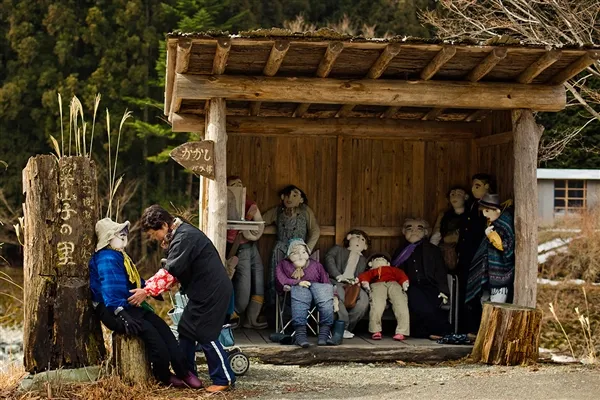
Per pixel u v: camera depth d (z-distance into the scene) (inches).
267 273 394.6
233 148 395.2
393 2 932.0
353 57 313.4
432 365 321.7
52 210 258.7
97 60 954.1
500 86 329.7
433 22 529.7
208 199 323.6
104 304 254.8
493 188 370.6
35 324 254.8
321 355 321.7
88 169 262.2
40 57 951.6
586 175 847.7
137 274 263.7
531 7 493.7
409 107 390.6
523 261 330.6
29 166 259.8
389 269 365.4
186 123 383.2
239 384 274.4
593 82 662.5
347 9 956.6
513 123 339.0
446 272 370.6
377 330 354.3
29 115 941.2
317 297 334.6
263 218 394.9
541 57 313.1
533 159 334.0
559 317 606.5
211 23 904.9
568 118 754.8
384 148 402.9
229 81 314.0
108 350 295.3
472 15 546.9
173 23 966.4
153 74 957.2
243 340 344.2
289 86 318.0
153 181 956.0
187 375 261.7
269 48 302.0
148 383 259.3
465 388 264.2
